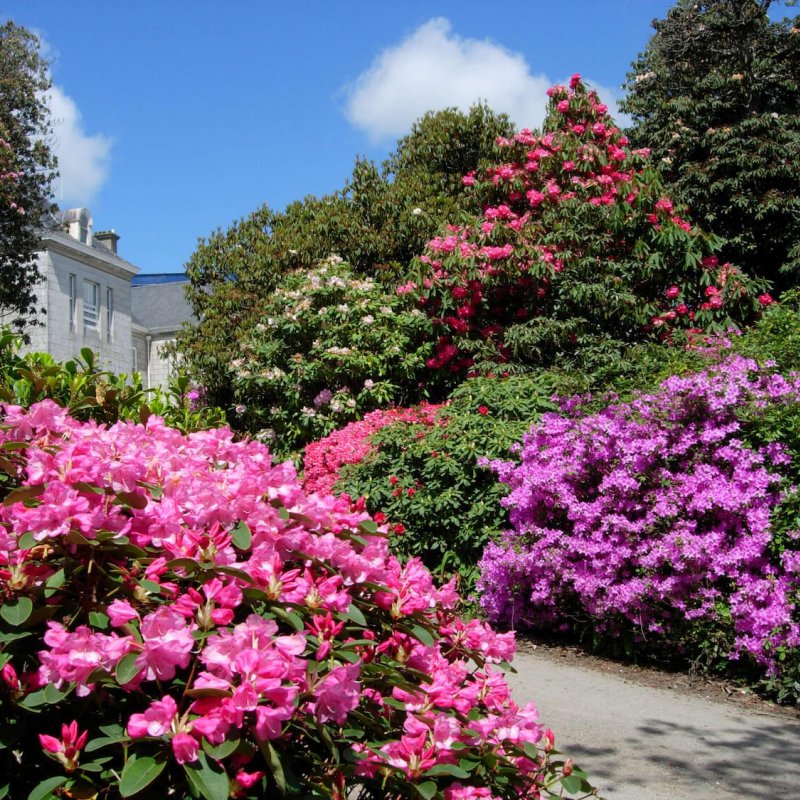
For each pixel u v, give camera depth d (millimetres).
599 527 5688
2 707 1770
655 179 9359
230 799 1668
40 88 20062
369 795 2113
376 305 9891
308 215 12500
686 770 3654
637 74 18875
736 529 5152
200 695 1666
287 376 9883
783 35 17141
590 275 8961
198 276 12867
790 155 15109
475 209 11000
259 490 2203
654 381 6270
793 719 4406
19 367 3912
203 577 1893
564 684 4996
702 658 5238
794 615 4793
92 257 25891
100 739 1676
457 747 1965
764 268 15727
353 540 2314
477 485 6590
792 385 5328
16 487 2242
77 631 1726
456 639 2506
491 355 8953
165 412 4840
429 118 13586
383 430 7266
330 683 1806
